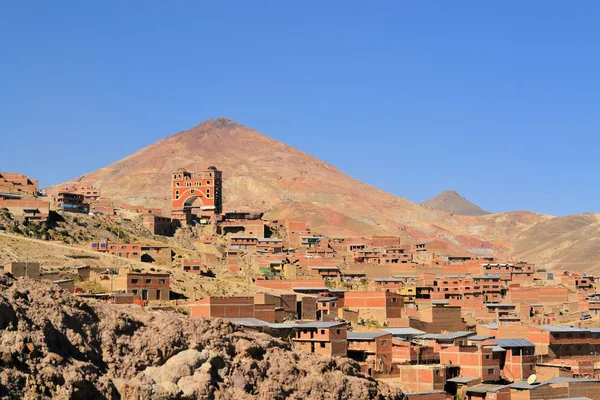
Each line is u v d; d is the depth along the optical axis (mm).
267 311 177375
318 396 115562
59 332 101938
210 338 113000
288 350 124125
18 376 91312
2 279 106375
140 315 115188
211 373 108750
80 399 94062
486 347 166750
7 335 95375
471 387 158125
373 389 121750
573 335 193000
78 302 108750
